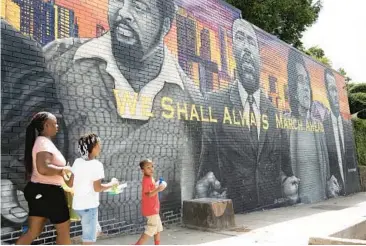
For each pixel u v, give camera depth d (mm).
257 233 7191
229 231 7348
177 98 8477
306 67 15477
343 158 17812
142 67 7656
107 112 6785
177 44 8719
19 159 5379
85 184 4168
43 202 3971
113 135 6855
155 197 5504
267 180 11578
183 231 7242
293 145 13477
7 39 5430
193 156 8711
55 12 6141
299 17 19219
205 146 9141
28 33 5711
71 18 6387
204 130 9180
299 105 14367
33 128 4203
